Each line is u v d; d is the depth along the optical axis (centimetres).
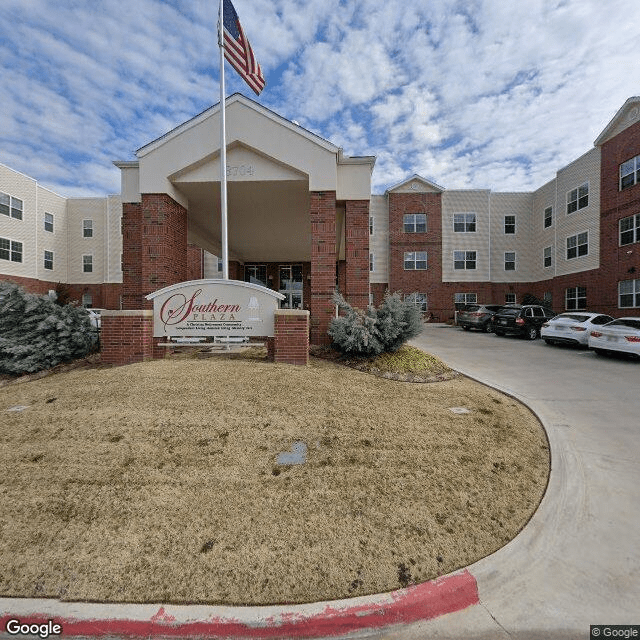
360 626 216
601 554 269
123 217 934
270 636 212
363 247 883
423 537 278
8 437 398
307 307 1906
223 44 761
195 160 834
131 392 498
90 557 252
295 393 516
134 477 334
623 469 385
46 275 2608
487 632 212
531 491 343
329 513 298
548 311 1697
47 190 2616
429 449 399
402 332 745
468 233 2586
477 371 852
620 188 1741
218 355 727
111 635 211
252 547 263
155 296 678
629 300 1695
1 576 238
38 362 700
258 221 1200
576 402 607
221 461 360
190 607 221
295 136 837
